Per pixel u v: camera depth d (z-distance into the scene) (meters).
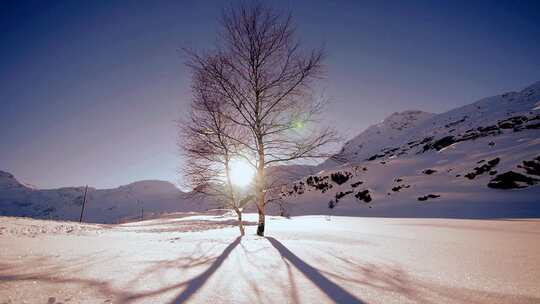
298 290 2.92
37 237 6.30
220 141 9.03
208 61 8.88
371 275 3.66
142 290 2.73
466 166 71.31
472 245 7.01
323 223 19.41
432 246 6.66
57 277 3.00
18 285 2.66
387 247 6.39
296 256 4.77
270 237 7.90
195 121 9.09
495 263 4.70
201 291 2.78
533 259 5.10
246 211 52.53
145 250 4.87
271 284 3.10
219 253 4.79
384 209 61.53
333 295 2.80
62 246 4.98
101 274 3.21
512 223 17.05
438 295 2.91
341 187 88.12
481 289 3.15
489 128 103.12
